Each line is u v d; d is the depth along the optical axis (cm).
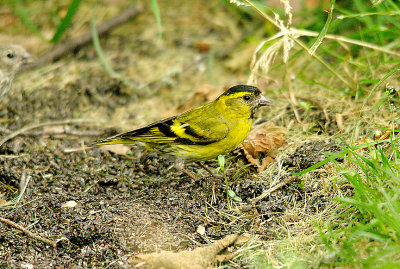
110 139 1077
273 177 1006
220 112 1048
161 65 1569
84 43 1648
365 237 771
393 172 829
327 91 1270
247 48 1609
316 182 955
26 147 1193
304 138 1113
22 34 1700
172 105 1405
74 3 1257
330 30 1177
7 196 1039
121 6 1831
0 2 1795
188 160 1077
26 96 1413
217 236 890
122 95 1442
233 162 1102
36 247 888
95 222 924
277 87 1359
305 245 823
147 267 822
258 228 894
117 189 1054
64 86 1457
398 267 656
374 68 1264
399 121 994
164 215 946
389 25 1357
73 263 855
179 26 1752
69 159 1155
